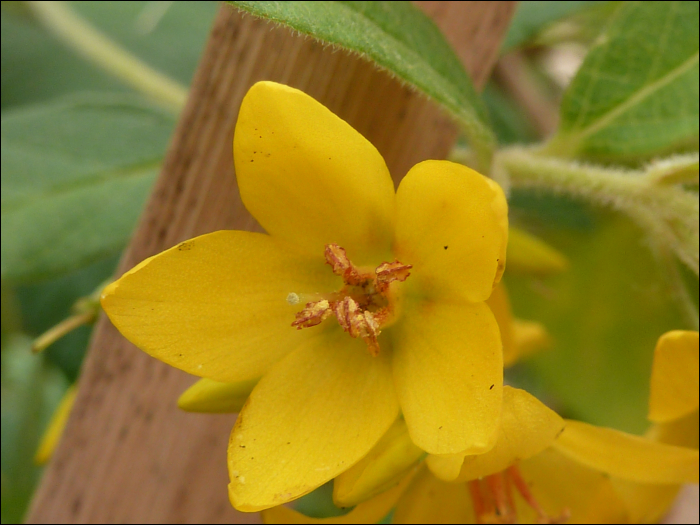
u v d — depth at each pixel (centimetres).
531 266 9
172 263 6
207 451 7
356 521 7
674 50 8
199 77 7
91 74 12
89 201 9
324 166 6
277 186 6
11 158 9
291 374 6
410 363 6
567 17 9
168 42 12
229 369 6
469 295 6
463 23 7
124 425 7
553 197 11
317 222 6
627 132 8
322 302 6
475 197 6
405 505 7
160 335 6
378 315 6
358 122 7
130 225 9
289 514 7
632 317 11
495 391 6
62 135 9
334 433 6
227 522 8
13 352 12
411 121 7
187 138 7
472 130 7
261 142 6
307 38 7
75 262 9
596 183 8
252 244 6
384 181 6
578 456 7
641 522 7
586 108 8
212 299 6
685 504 8
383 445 6
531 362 11
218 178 7
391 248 6
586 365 11
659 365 7
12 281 9
